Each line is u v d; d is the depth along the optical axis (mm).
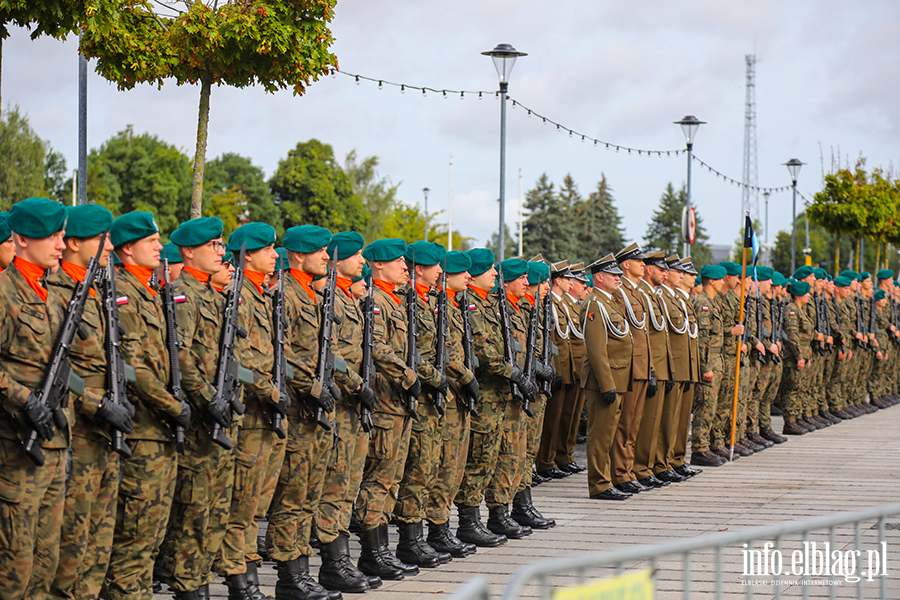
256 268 10117
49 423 7441
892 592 10305
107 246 8242
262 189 108875
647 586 5441
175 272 12031
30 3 12734
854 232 47062
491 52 24500
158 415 8641
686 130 31188
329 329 10508
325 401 10148
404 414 11430
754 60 68938
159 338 8680
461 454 12414
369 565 11281
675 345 17969
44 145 93250
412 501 11852
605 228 134500
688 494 16500
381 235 118750
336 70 19000
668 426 17719
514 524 13359
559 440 18766
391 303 11695
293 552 10266
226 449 9273
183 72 17922
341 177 110938
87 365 8008
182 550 9312
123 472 8516
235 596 9789
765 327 22625
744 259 20000
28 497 7445
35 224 7684
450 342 12422
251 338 9695
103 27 13766
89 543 8227
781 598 10055
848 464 19797
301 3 17578
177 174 105062
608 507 15398
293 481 10242
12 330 7516
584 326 16297
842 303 27891
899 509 7359
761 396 22562
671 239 137625
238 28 16875
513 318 14000
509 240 135125
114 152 104688
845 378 28703
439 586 10883
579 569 5172
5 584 7496
